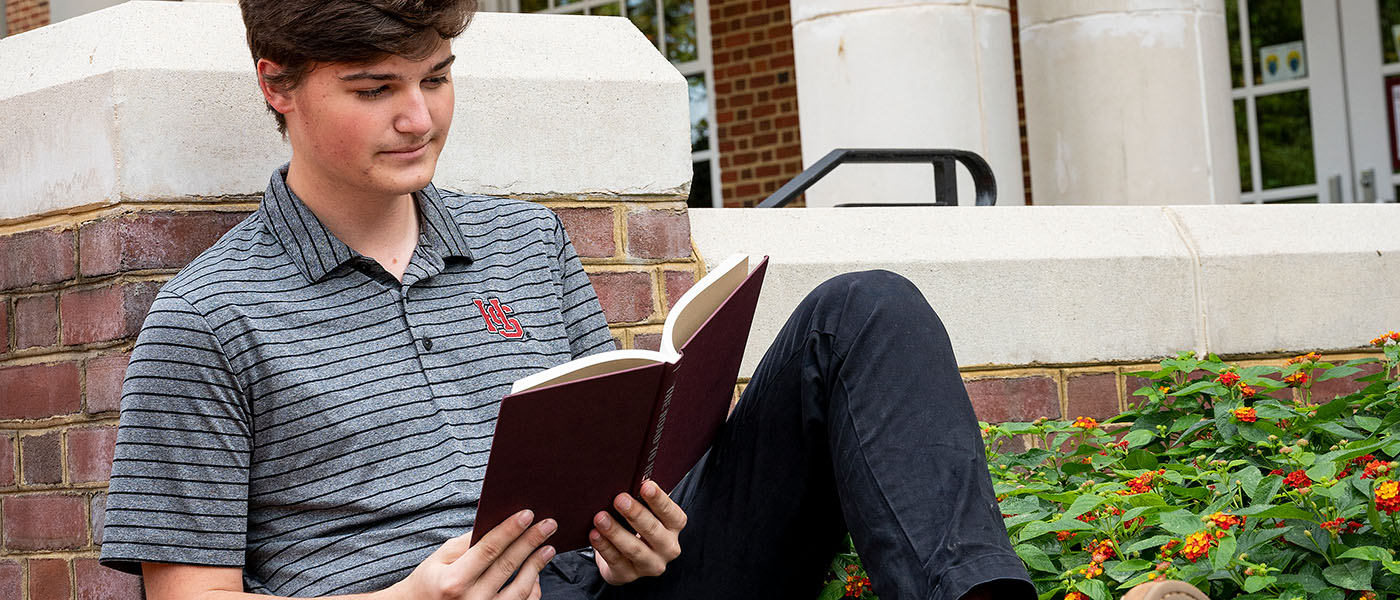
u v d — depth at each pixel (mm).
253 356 1515
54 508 1982
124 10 1964
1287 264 2840
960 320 2592
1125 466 2195
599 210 2236
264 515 1550
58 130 1950
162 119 1887
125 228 1860
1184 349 2756
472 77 2121
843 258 2508
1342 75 6590
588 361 1327
